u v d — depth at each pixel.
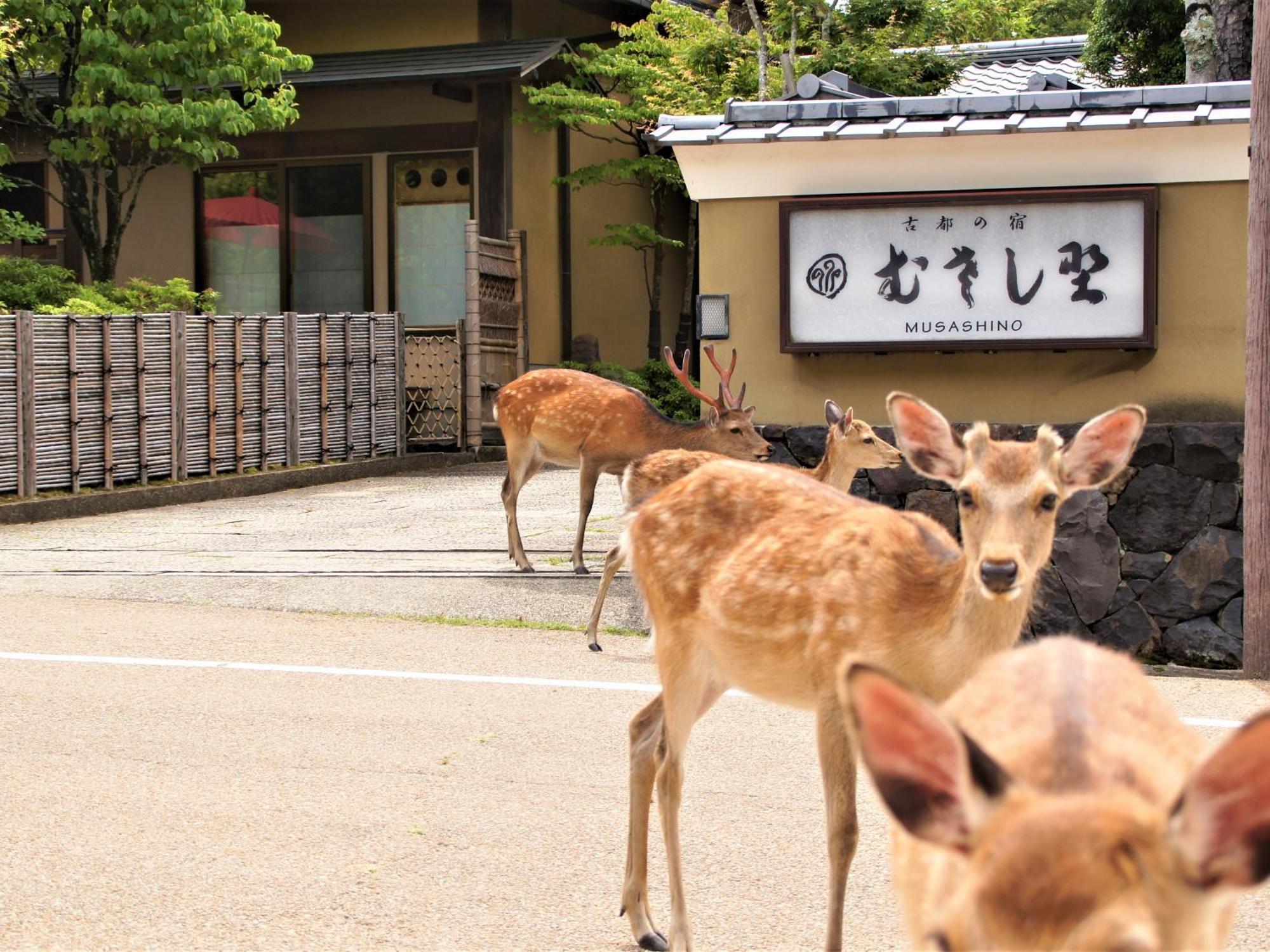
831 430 8.76
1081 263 8.53
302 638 8.29
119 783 5.61
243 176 20.06
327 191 19.77
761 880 4.71
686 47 18.92
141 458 14.55
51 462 13.59
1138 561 8.38
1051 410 8.81
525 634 8.49
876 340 8.85
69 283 17.53
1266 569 7.63
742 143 8.94
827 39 18.41
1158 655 8.37
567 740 6.26
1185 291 8.55
